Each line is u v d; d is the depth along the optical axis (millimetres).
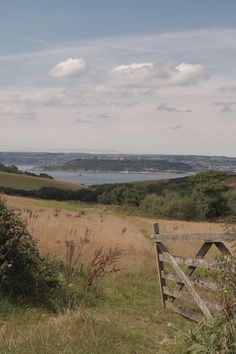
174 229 29547
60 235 15492
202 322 5891
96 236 17094
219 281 6195
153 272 12742
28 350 5094
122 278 11297
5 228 7449
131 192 78688
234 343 5113
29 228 16031
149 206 69438
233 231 6473
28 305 7152
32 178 113125
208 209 65562
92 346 5398
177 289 8289
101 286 9633
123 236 19125
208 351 5219
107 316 7492
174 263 8016
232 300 5566
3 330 5742
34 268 7699
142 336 6324
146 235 27672
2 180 105062
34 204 49750
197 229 30078
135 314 8023
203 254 7520
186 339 5691
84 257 11422
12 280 7297
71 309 7285
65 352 5148
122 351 5523
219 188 66000
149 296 9781
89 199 92938
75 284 8547
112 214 52750
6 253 7258
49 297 7531
